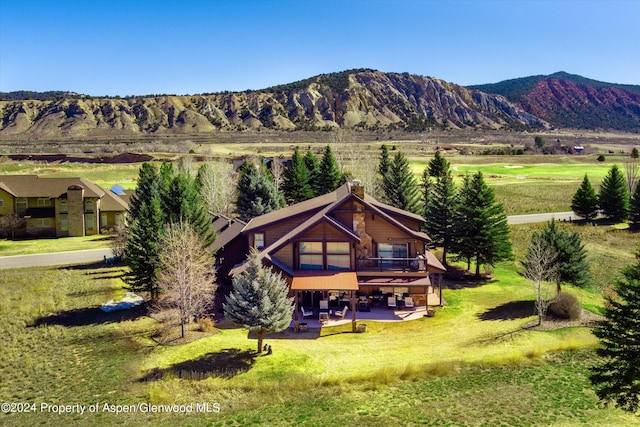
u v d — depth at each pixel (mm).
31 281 41312
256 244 37375
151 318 32844
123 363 25531
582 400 21547
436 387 22828
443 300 36375
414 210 60188
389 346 27641
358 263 34312
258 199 60531
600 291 40719
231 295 26562
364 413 20312
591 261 48562
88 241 60938
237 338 28859
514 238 57031
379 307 34594
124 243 48844
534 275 32000
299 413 20359
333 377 23469
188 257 31469
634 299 19031
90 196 65250
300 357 25969
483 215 42188
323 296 33656
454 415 20141
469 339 28641
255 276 26125
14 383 23422
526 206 75062
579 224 63500
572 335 28953
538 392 22312
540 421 19625
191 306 29953
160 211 36906
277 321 25797
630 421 19750
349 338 28812
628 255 50562
